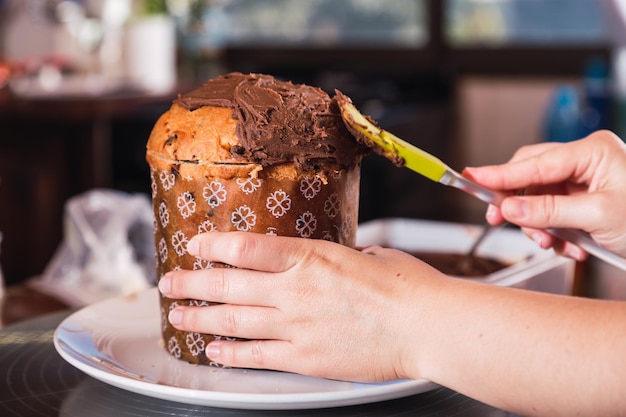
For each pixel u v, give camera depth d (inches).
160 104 104.9
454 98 147.5
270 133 28.6
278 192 28.8
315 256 27.7
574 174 35.0
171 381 28.2
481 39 149.4
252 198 28.7
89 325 31.5
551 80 145.3
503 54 147.4
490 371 26.6
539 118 146.6
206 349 28.7
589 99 104.6
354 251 28.0
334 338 27.5
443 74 145.6
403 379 27.6
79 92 94.8
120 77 112.7
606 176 34.3
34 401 27.6
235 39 164.1
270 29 162.6
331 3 157.9
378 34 156.3
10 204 93.0
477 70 149.4
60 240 94.5
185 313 28.8
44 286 48.5
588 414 26.1
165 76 115.6
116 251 50.2
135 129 101.9
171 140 29.4
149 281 50.2
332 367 27.6
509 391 26.5
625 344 26.1
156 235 30.4
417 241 44.5
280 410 27.0
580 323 26.6
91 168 93.7
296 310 27.6
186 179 29.0
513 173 35.0
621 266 33.5
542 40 145.9
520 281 36.3
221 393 26.2
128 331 31.7
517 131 148.1
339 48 158.6
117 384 27.3
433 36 151.7
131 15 117.8
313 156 28.8
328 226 29.5
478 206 142.2
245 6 162.4
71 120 90.1
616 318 26.6
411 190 120.2
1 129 92.4
